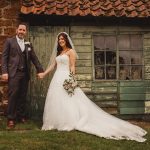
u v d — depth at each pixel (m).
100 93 12.00
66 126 9.45
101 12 11.59
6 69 9.95
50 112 9.66
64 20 11.91
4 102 11.48
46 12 11.43
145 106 12.09
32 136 8.78
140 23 12.15
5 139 8.58
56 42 10.16
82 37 11.99
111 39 12.14
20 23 11.69
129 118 12.06
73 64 9.95
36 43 11.80
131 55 12.20
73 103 9.60
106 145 8.42
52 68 10.21
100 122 9.49
